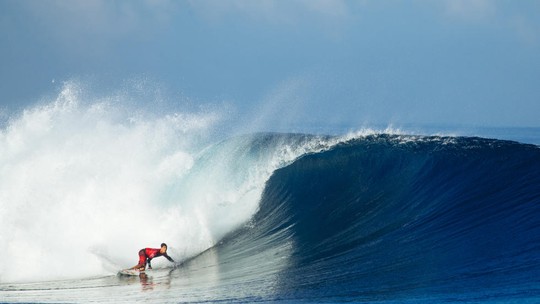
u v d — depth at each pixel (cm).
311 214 5781
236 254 5153
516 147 5947
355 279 4100
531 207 5075
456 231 4884
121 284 4459
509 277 3812
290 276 4338
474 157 5947
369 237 5094
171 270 4891
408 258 4434
